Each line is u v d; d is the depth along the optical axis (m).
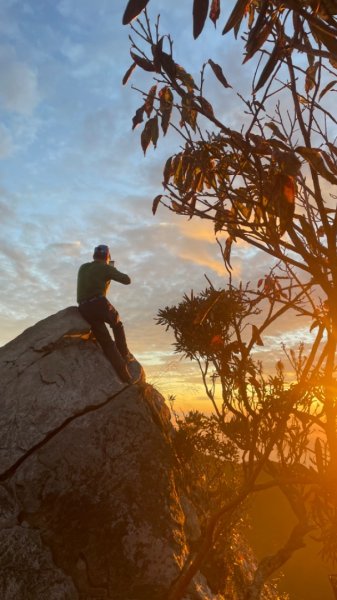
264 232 2.41
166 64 2.48
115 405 6.98
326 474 3.96
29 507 6.18
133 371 7.62
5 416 6.70
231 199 2.50
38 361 7.21
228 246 3.20
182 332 6.14
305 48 2.03
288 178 2.11
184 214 2.60
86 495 6.34
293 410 4.75
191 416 6.87
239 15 1.78
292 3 1.75
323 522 4.43
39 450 6.46
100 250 7.60
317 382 3.90
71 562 6.08
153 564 6.24
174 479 6.90
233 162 2.62
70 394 6.91
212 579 6.87
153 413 7.35
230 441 6.65
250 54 2.00
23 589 5.73
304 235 2.31
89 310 7.31
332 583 4.42
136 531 6.33
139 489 6.57
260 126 2.41
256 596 5.77
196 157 2.68
